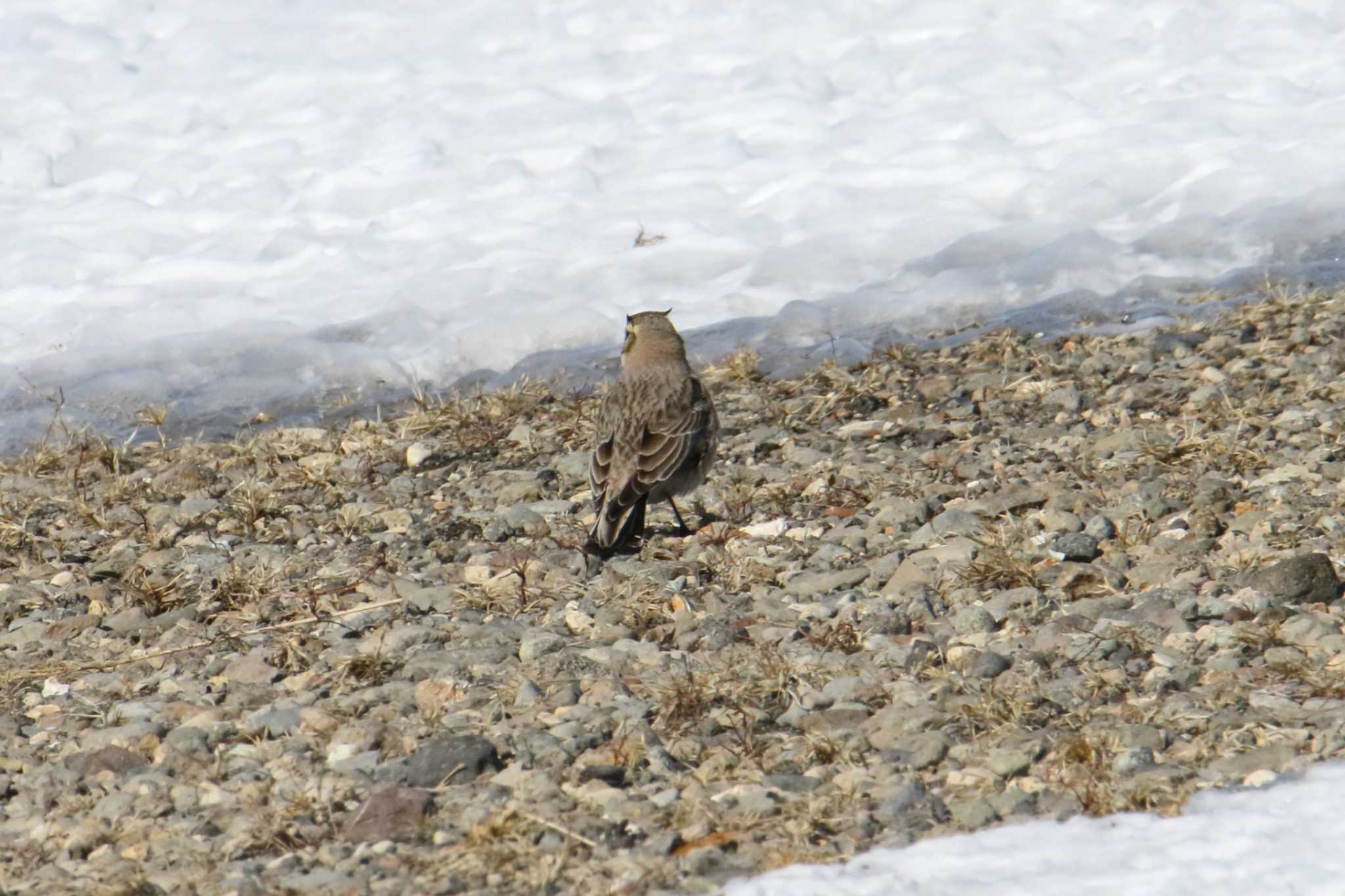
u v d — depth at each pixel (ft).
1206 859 21.27
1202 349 49.32
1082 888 20.76
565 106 77.56
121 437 52.34
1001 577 32.94
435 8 88.48
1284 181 63.05
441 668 30.89
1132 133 68.49
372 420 52.13
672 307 59.11
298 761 27.27
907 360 51.70
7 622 37.01
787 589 34.24
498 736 27.32
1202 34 77.82
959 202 64.80
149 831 25.11
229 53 84.48
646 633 32.19
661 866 22.27
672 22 84.94
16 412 54.39
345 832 24.32
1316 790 23.00
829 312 57.06
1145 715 26.21
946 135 70.90
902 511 37.99
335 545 40.45
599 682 29.37
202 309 61.57
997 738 25.86
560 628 33.19
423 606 35.19
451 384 55.06
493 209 68.44
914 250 61.77
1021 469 40.63
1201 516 35.22
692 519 39.83
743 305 58.90
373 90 80.48
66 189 73.87
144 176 74.28
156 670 33.06
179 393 55.31
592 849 23.21
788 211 65.82
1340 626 29.43
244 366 56.80
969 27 81.25
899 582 33.42
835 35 81.92
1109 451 41.04
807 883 21.40
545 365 55.36
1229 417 42.29
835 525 38.19
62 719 30.53
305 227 68.64
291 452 48.49
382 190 71.41
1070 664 28.58
